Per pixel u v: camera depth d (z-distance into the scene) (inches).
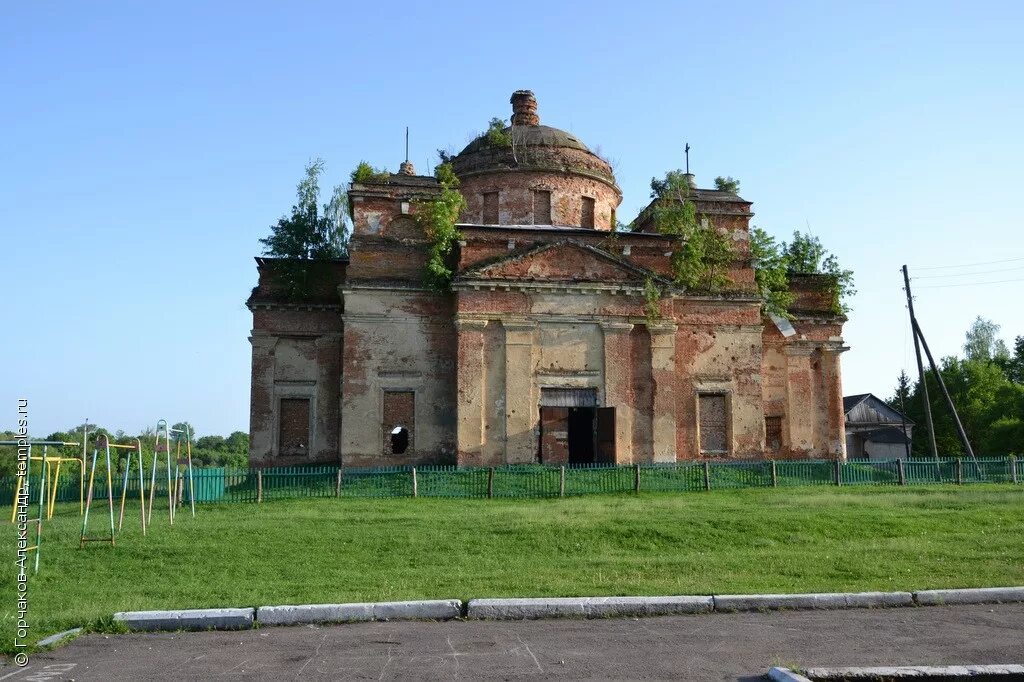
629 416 1243.8
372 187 1317.7
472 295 1234.6
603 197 1498.5
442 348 1284.4
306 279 1411.2
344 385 1251.8
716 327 1353.3
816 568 564.7
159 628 428.5
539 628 418.9
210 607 459.2
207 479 975.0
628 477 1065.5
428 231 1279.5
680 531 726.5
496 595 476.4
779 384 1489.9
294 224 1470.2
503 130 1502.2
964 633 402.6
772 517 786.8
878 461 1143.0
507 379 1221.7
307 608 438.6
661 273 1320.1
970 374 2691.9
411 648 381.7
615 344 1256.2
